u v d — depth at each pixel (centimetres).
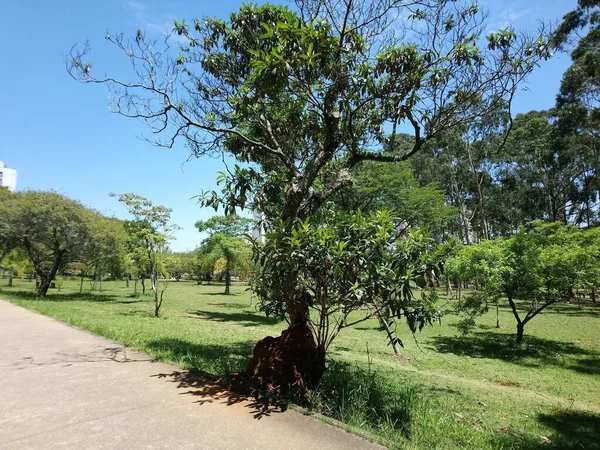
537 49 532
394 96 589
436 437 403
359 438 331
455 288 3919
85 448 294
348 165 622
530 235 1300
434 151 3481
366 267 398
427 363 938
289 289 461
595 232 1248
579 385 805
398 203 1336
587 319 2036
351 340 1186
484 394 679
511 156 3403
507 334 1470
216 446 305
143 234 1661
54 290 2939
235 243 3192
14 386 442
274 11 643
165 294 3069
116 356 610
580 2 2122
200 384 468
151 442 308
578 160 3116
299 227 420
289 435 330
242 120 677
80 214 2073
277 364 453
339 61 561
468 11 553
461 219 3953
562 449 453
